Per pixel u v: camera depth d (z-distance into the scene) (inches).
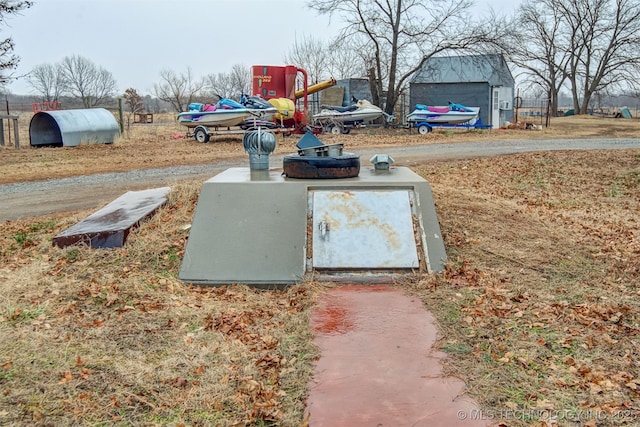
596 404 119.4
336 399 121.2
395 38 1043.9
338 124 866.1
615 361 139.6
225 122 725.9
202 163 504.4
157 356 141.0
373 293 184.2
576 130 979.3
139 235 233.9
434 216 216.8
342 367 135.4
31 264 216.1
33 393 122.3
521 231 251.0
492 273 203.6
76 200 344.5
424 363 136.9
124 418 114.5
